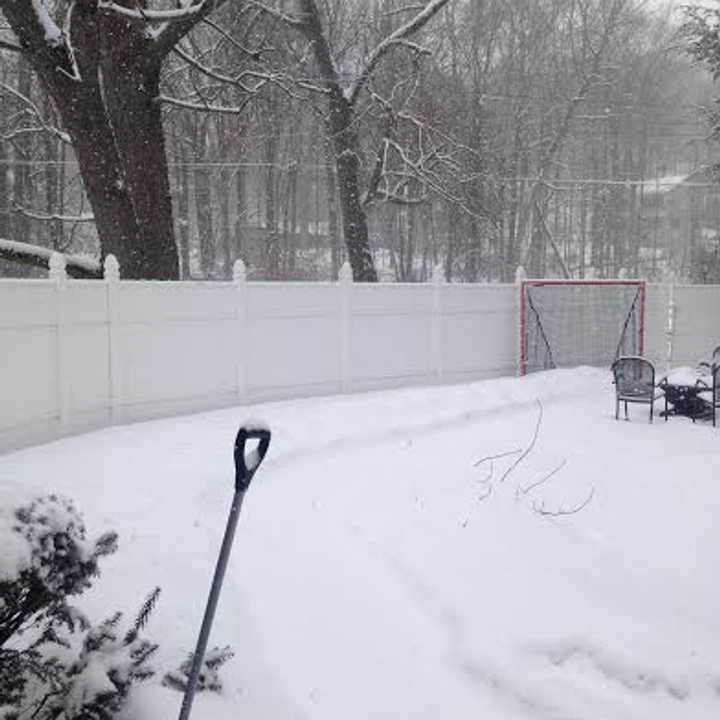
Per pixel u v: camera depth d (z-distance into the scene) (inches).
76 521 135.7
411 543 268.1
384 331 615.2
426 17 872.3
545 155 1549.0
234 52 1098.7
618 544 272.7
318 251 1662.2
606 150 1700.3
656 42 1743.4
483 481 352.8
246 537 269.1
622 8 1678.2
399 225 1556.3
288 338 556.1
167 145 1441.9
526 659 185.5
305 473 363.9
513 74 1525.6
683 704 170.6
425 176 965.2
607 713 165.9
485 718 165.6
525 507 314.3
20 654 136.4
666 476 369.1
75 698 126.2
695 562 255.4
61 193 1295.5
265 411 498.0
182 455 372.2
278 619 205.6
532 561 253.9
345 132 901.2
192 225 1782.7
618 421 521.3
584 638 193.3
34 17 586.9
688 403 529.7
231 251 1631.4
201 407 506.0
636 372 542.0
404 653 191.3
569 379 661.3
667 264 1836.9
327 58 896.9
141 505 283.6
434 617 210.8
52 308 413.4
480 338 685.3
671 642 195.6
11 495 130.5
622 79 1683.1
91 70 601.0
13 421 384.8
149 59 630.5
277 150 1450.5
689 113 1668.3
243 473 131.2
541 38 1567.4
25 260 635.5
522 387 617.3
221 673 169.9
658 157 1898.4
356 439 435.5
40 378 405.7
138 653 140.7
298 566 244.1
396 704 169.5
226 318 518.6
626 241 1737.2
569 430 486.0
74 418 431.8
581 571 245.9
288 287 553.6
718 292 844.0
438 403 543.5
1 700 129.0
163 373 484.7
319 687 174.2
